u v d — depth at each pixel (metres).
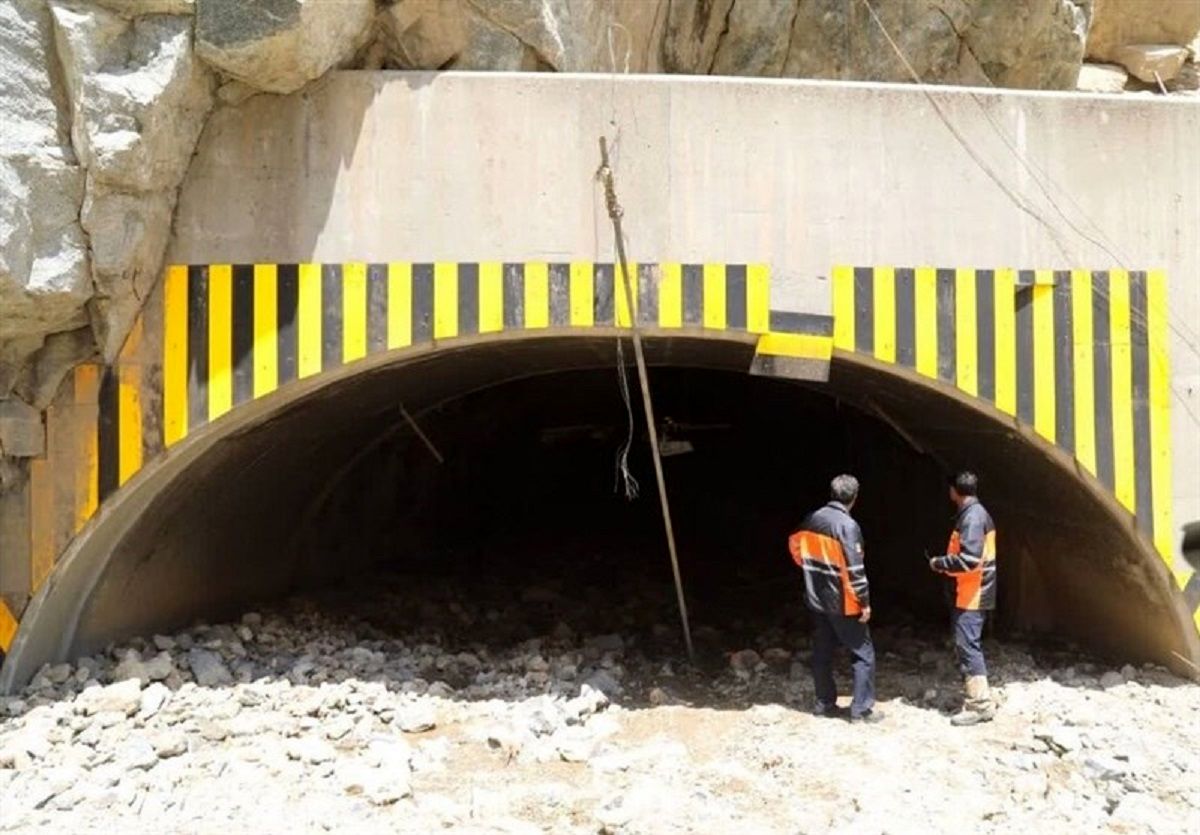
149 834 5.29
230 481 8.22
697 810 5.60
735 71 9.23
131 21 6.12
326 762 6.19
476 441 13.71
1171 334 7.18
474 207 6.76
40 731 6.26
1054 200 7.11
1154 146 7.21
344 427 9.38
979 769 6.22
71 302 6.29
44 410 6.73
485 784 6.02
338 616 9.73
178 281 6.70
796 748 6.48
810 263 6.90
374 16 7.01
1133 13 11.64
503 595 11.37
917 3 9.32
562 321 6.77
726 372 12.55
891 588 11.35
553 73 6.92
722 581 12.21
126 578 7.56
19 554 6.73
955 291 7.00
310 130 6.73
